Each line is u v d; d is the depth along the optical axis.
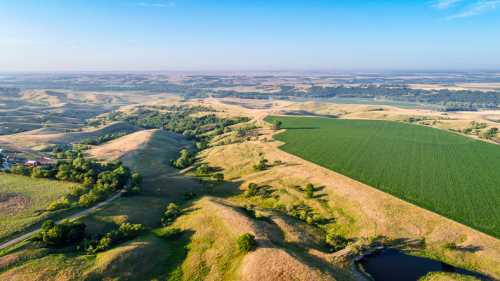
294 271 55.78
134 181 104.88
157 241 70.50
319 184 101.44
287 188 102.31
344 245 71.06
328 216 84.81
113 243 67.81
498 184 102.19
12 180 97.12
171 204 89.69
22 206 79.75
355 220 80.69
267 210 87.44
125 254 61.69
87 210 83.12
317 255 64.94
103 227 75.81
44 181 99.44
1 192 84.75
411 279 59.56
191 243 69.94
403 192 94.06
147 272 60.03
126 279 57.09
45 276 54.12
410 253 67.62
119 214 82.31
